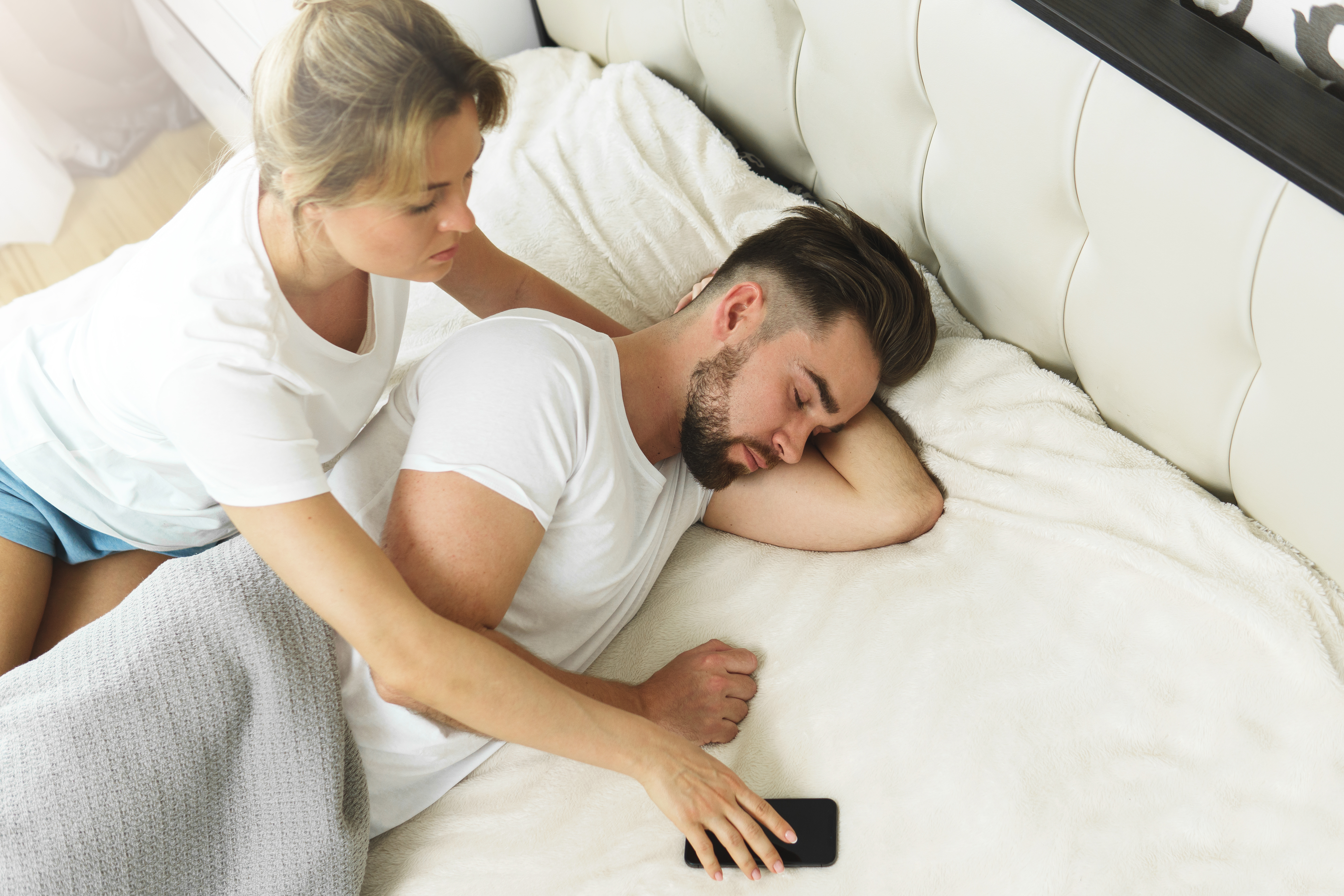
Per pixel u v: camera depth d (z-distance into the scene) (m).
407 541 0.88
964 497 1.13
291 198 0.74
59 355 0.99
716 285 1.11
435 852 0.94
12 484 1.02
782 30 1.26
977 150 1.05
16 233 2.09
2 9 1.99
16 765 0.81
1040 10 0.87
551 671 0.94
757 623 1.08
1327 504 0.90
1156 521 1.03
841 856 0.90
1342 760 0.87
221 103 2.06
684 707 1.00
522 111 1.57
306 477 0.79
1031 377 1.17
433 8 0.72
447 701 0.82
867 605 1.06
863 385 1.07
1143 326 0.99
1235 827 0.86
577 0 1.62
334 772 0.88
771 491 1.14
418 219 0.76
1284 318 0.83
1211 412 0.98
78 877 0.80
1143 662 0.97
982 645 1.01
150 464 0.98
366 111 0.68
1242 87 0.78
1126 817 0.88
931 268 1.31
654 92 1.52
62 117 2.18
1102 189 0.92
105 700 0.84
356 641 0.80
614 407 1.02
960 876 0.87
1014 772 0.92
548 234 1.37
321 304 0.91
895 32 1.06
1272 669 0.93
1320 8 0.76
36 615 1.04
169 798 0.84
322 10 0.69
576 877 0.91
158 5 2.02
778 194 1.41
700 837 0.87
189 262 0.82
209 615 0.88
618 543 1.02
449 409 0.92
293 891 0.87
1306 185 0.73
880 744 0.96
